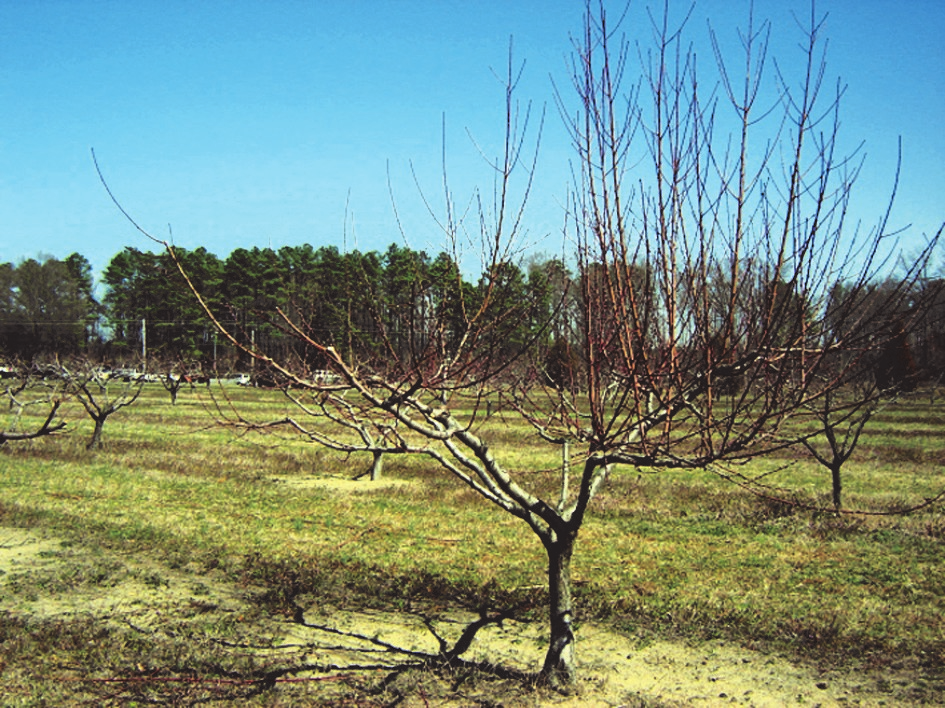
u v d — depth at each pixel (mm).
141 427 34156
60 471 20906
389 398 5512
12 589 10234
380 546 13188
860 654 8133
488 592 10422
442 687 7211
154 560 11930
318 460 24156
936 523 14641
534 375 6523
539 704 6723
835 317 5031
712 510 16641
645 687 7293
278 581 10719
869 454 26422
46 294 77125
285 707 6781
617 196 4934
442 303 5586
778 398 5172
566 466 7566
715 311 5242
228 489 18938
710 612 9492
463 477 6520
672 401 5023
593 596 10234
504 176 5418
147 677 7320
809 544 13359
